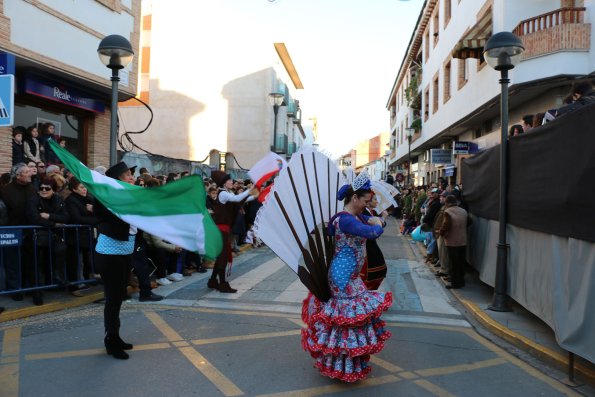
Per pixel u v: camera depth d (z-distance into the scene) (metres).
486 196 7.25
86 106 11.41
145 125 29.42
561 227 4.40
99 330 5.31
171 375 4.07
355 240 3.83
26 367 4.20
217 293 7.27
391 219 26.02
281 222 3.91
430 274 9.19
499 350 4.93
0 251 5.86
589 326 3.83
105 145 12.52
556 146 4.63
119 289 4.47
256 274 8.95
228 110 29.27
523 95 12.82
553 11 11.08
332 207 4.54
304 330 4.04
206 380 3.98
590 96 5.34
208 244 4.18
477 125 18.59
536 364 4.53
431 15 24.11
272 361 4.44
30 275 6.18
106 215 4.38
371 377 4.11
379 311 3.76
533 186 5.26
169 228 4.16
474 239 7.93
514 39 6.11
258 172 6.80
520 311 6.21
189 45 29.47
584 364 4.27
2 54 7.06
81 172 4.26
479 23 14.29
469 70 16.08
